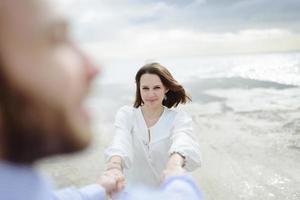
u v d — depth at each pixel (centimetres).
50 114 41
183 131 303
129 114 341
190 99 377
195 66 4309
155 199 74
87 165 612
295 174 551
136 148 330
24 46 40
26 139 42
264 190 506
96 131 48
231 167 592
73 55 45
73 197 94
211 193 501
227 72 2822
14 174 45
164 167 324
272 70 2628
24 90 40
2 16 39
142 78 332
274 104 1122
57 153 45
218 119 959
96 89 48
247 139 750
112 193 123
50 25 42
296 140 718
